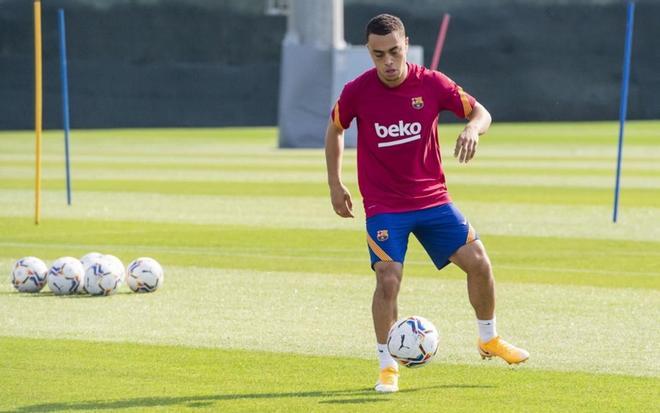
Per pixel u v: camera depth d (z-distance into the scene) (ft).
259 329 80.74
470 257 64.75
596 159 252.62
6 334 78.95
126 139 336.29
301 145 294.05
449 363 70.44
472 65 376.89
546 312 86.94
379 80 63.93
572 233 134.72
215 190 187.83
